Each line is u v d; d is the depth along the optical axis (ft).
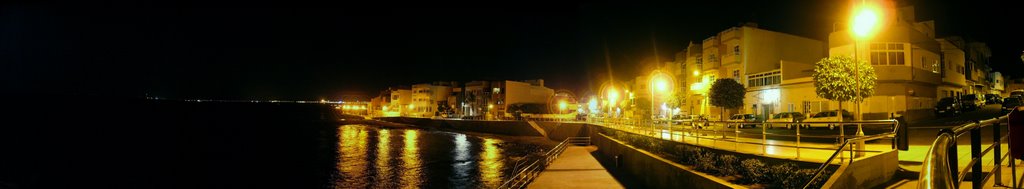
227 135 221.87
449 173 101.60
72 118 346.13
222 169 111.24
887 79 106.73
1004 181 24.64
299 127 297.12
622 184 68.13
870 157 35.37
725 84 139.54
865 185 34.22
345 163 119.55
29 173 104.06
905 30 109.09
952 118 104.27
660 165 60.13
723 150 54.29
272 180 95.96
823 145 58.54
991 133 64.23
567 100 297.74
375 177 97.76
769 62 153.58
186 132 238.07
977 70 157.99
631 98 218.38
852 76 92.84
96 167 114.93
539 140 186.19
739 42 152.35
